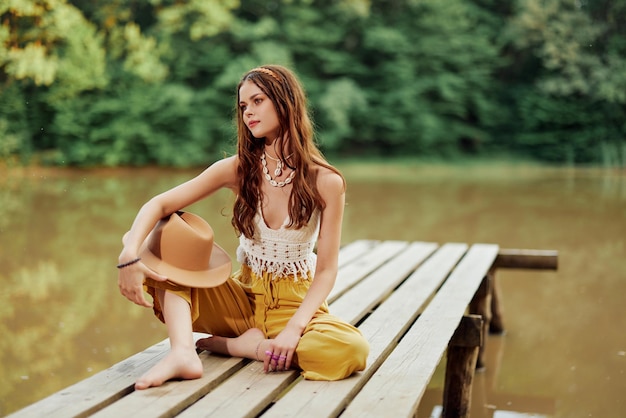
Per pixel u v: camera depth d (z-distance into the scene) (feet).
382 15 66.49
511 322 15.75
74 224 26.43
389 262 15.42
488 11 68.49
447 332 9.61
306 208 7.98
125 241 7.61
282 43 62.23
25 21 32.04
